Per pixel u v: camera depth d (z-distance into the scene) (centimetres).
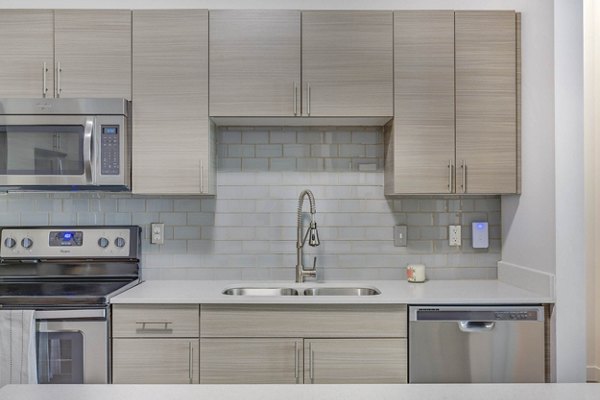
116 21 240
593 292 328
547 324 220
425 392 97
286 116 241
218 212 273
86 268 262
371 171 274
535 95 230
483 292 231
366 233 274
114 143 235
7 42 239
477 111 243
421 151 242
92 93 240
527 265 240
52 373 210
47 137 235
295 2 269
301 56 241
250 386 101
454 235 273
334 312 217
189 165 241
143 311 217
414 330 215
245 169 273
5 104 233
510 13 244
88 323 211
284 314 217
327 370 216
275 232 274
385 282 264
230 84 241
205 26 241
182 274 272
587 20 332
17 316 205
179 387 100
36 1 264
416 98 242
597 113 328
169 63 241
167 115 240
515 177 244
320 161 274
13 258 256
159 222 272
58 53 239
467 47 243
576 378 212
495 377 216
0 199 268
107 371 213
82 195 270
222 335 217
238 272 273
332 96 241
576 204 213
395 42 242
